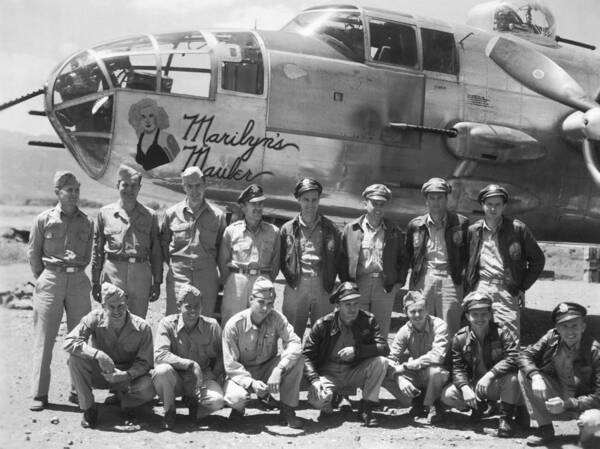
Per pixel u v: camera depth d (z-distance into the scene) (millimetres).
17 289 10734
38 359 5926
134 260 6434
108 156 8266
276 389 5645
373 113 9125
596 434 5348
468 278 6785
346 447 5223
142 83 8312
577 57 10930
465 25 10242
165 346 5707
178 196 8688
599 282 19484
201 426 5676
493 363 5898
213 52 8508
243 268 6570
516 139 9781
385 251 6828
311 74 8805
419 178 9516
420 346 6227
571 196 10570
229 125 8477
